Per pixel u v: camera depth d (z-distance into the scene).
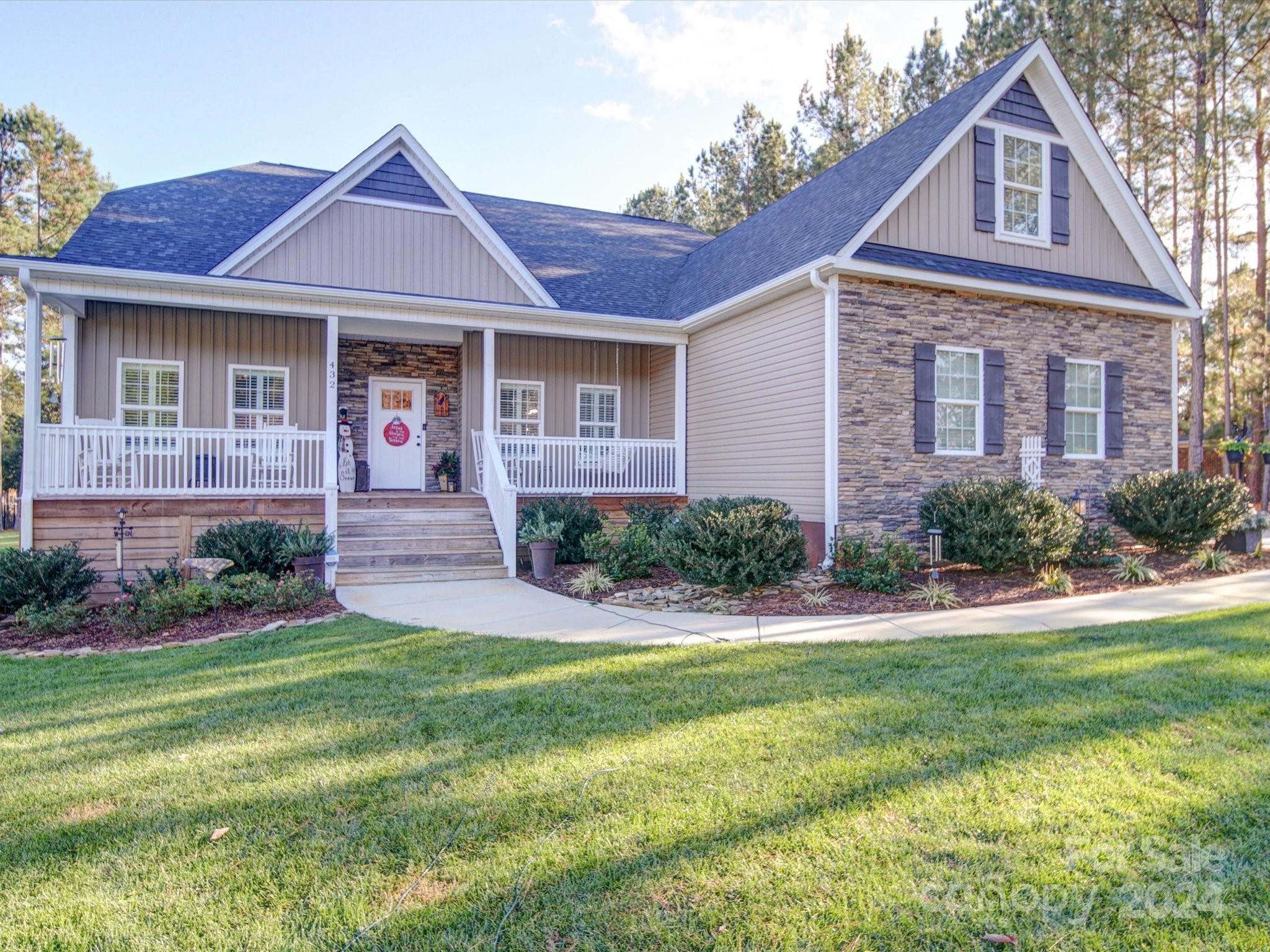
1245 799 3.28
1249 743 3.88
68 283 9.52
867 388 10.28
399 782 3.59
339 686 5.22
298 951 2.40
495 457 11.37
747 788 3.45
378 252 12.46
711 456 13.00
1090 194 12.28
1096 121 20.52
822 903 2.59
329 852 2.98
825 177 14.01
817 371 10.39
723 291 12.38
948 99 12.10
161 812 3.35
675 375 13.91
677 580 9.70
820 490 10.29
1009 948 2.37
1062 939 2.40
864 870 2.78
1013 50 21.45
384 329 12.89
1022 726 4.15
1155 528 10.47
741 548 8.15
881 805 3.25
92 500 9.44
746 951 2.36
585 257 15.73
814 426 10.43
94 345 11.28
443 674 5.46
